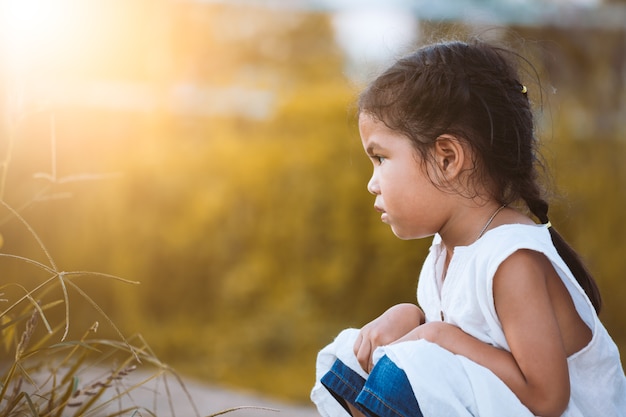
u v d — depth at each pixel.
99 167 6.14
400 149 1.96
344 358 2.04
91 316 5.99
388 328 2.05
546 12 6.91
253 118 6.57
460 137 1.93
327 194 6.28
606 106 6.71
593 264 6.36
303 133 6.42
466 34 2.43
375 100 2.00
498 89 1.97
